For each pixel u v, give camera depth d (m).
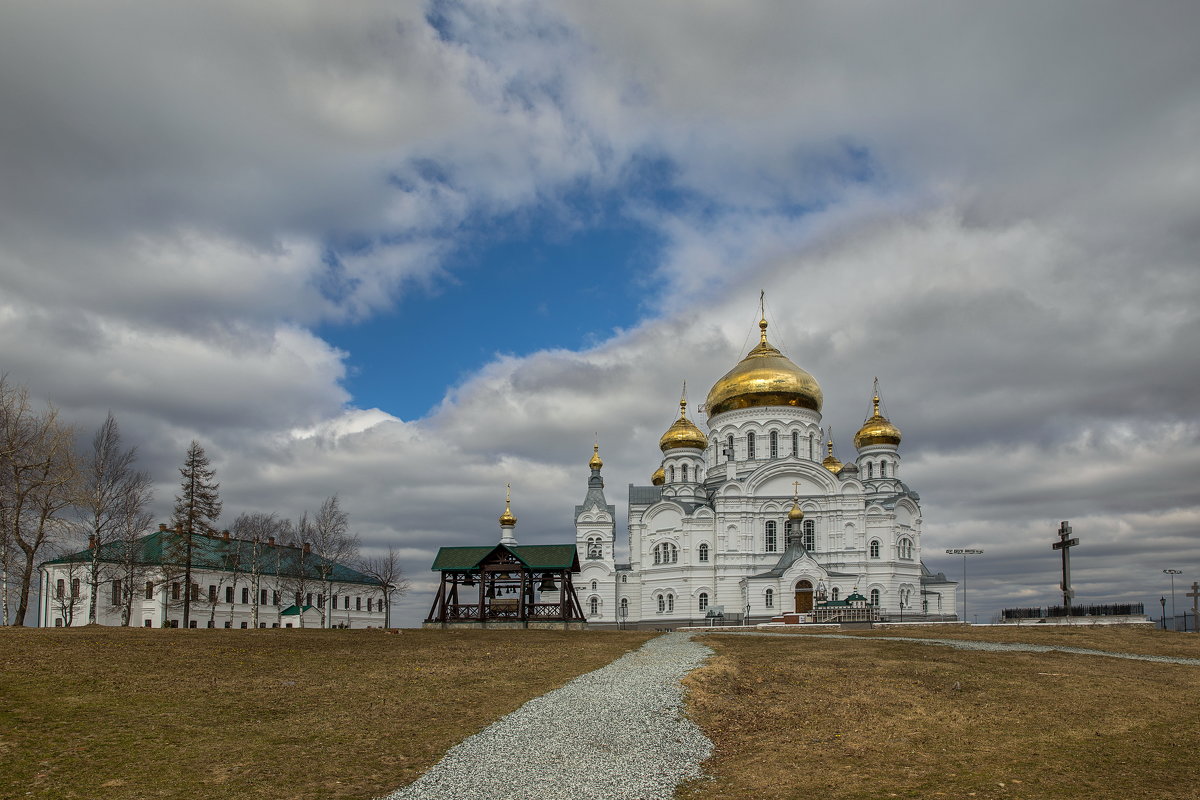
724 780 29.17
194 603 123.19
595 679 45.66
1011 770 30.72
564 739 32.84
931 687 46.81
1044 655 65.75
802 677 48.94
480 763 29.34
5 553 72.31
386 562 140.12
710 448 147.12
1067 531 105.75
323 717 34.19
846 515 129.75
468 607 89.06
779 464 132.75
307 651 51.25
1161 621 106.31
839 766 30.91
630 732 34.34
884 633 87.75
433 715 35.44
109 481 92.94
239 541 125.75
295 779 26.86
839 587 124.69
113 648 47.94
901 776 29.73
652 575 137.88
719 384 146.00
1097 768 31.25
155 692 36.72
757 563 131.25
